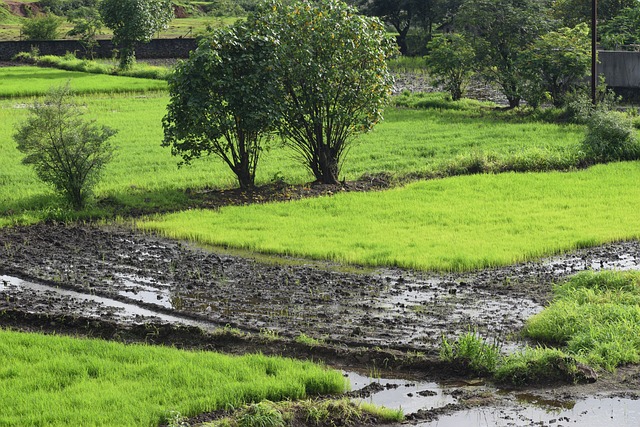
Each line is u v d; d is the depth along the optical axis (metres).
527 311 13.12
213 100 21.83
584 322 11.95
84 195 20.98
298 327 12.58
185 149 22.42
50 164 21.25
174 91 22.05
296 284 14.74
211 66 21.64
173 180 23.98
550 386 10.47
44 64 61.69
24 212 20.33
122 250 17.38
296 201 21.12
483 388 10.50
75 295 14.58
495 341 11.82
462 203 20.47
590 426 9.33
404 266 15.59
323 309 13.39
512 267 15.55
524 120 34.06
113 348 11.46
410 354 11.29
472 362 10.90
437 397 10.27
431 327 12.46
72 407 9.52
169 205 21.23
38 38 70.69
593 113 26.59
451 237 17.42
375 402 10.13
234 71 22.20
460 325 12.52
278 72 22.31
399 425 9.43
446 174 24.00
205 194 22.31
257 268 15.84
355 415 9.52
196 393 9.85
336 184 23.11
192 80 21.67
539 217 19.05
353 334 12.20
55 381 10.32
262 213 20.06
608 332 11.56
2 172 25.14
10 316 13.27
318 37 22.64
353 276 15.14
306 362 10.98
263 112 21.80
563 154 24.98
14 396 9.83
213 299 14.07
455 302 13.59
